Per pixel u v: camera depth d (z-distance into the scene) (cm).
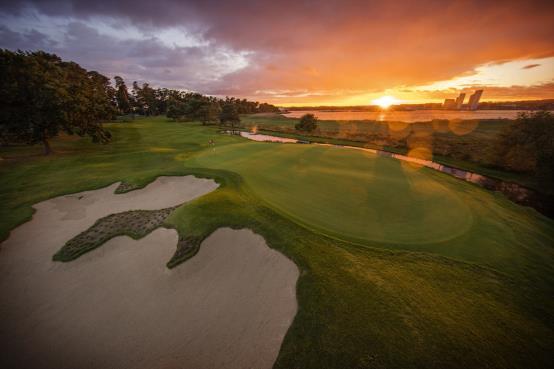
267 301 864
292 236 1099
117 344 841
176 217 1334
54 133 3403
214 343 777
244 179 1831
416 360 622
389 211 1452
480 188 2250
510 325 743
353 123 11425
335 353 652
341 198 1595
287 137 6209
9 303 1050
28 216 1667
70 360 820
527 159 3008
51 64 4028
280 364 654
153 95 14825
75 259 1252
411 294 828
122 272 1134
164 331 852
